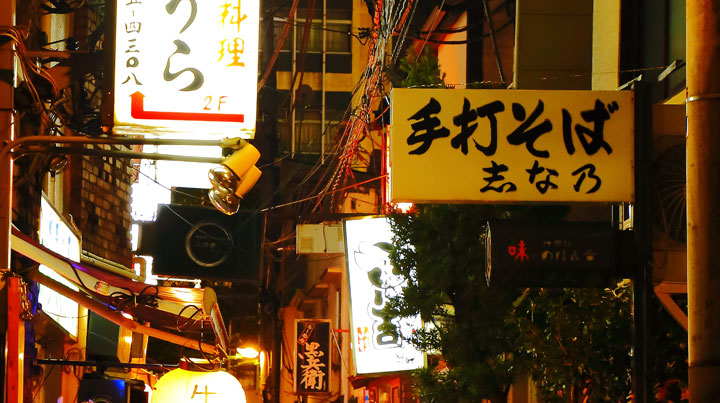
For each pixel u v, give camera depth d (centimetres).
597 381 938
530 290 1087
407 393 2339
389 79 1794
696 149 491
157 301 1313
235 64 884
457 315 1268
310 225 2322
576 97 780
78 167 1944
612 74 1284
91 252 2000
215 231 2153
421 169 777
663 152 765
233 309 3206
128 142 832
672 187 757
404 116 783
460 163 779
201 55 882
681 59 1119
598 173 769
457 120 783
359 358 1991
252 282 2186
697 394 479
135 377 1852
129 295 1234
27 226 1299
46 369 1658
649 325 732
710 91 491
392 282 2027
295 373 3039
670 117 769
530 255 749
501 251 749
